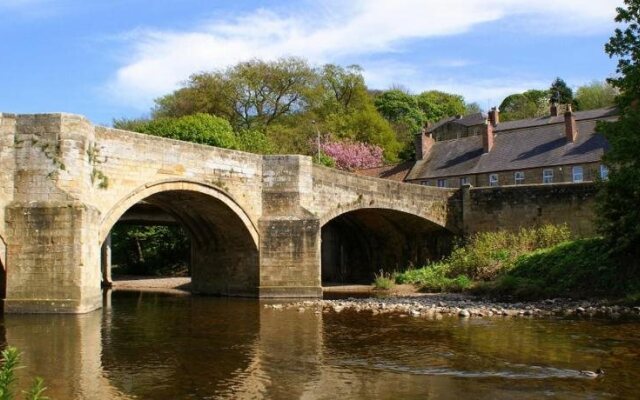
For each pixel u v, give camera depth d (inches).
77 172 768.3
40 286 746.2
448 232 1429.6
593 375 419.8
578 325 650.2
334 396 374.9
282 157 1049.5
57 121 765.9
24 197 759.7
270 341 567.5
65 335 598.5
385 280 1244.5
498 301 902.4
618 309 763.4
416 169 2214.6
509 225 1375.5
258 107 2226.9
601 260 918.4
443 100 3747.5
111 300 1022.4
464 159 2122.3
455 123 2945.4
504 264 1119.0
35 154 762.2
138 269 1982.0
